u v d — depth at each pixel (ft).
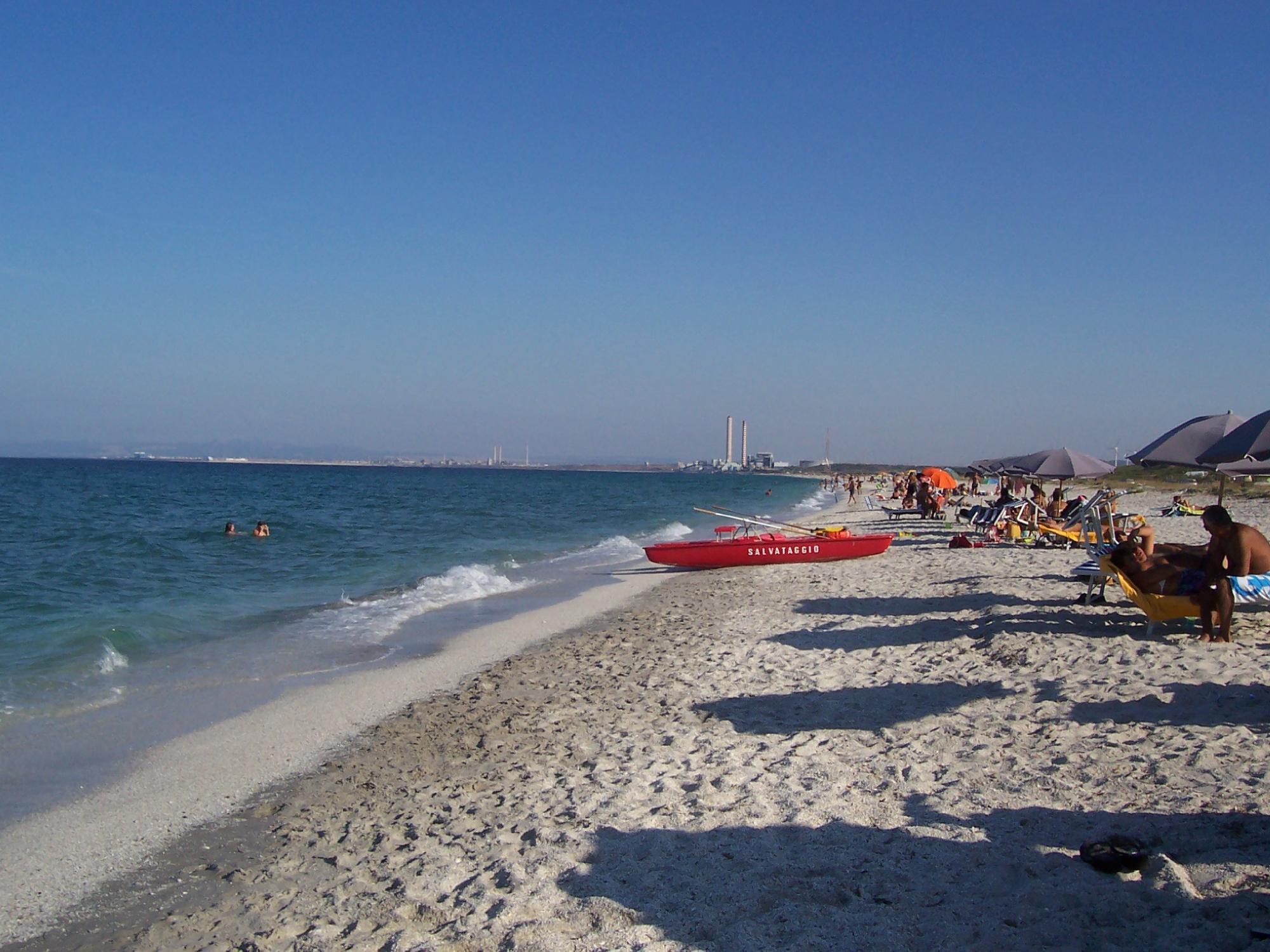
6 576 59.72
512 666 33.32
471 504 178.19
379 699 28.58
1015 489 90.27
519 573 64.75
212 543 85.56
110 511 134.41
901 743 20.84
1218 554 27.40
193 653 35.76
